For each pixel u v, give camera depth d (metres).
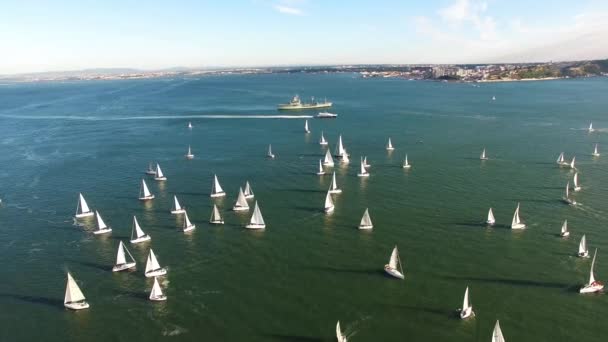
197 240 112.94
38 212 133.12
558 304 84.25
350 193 145.12
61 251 108.25
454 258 101.19
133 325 80.62
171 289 91.19
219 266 99.81
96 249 109.00
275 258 102.94
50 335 78.44
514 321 79.75
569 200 132.62
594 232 112.38
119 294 89.94
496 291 88.50
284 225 120.81
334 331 78.06
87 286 92.81
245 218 125.88
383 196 141.62
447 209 129.25
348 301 86.25
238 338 76.75
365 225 117.31
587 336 75.94
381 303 85.50
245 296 88.38
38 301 88.12
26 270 99.56
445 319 80.69
